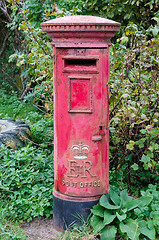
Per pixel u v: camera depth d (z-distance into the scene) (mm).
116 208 2760
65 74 2793
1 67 9086
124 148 3748
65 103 2834
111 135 3811
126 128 3619
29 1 6113
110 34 2707
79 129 2846
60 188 3010
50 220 3232
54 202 3061
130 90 3482
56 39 2756
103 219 2877
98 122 2850
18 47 8711
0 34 9008
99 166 2930
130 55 3535
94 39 2701
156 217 2844
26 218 3209
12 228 2967
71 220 2963
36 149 4285
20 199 3211
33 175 3428
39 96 6551
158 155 3799
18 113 7254
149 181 3660
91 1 5281
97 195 2977
